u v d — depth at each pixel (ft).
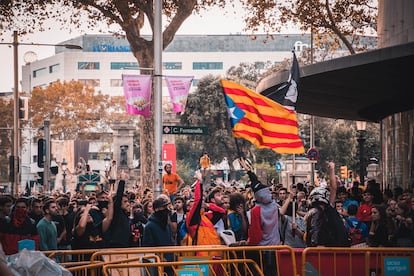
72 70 574.97
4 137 383.45
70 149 281.13
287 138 41.29
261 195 44.24
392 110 92.22
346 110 101.65
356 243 59.36
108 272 38.50
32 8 171.42
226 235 50.14
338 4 165.99
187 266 38.70
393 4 86.22
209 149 323.98
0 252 22.68
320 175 310.45
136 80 108.68
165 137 280.31
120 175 52.47
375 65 64.80
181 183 98.43
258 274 40.47
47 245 53.26
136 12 169.78
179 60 575.38
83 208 53.47
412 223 55.98
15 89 162.61
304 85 76.89
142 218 64.08
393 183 90.94
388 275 39.83
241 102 40.50
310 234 51.39
